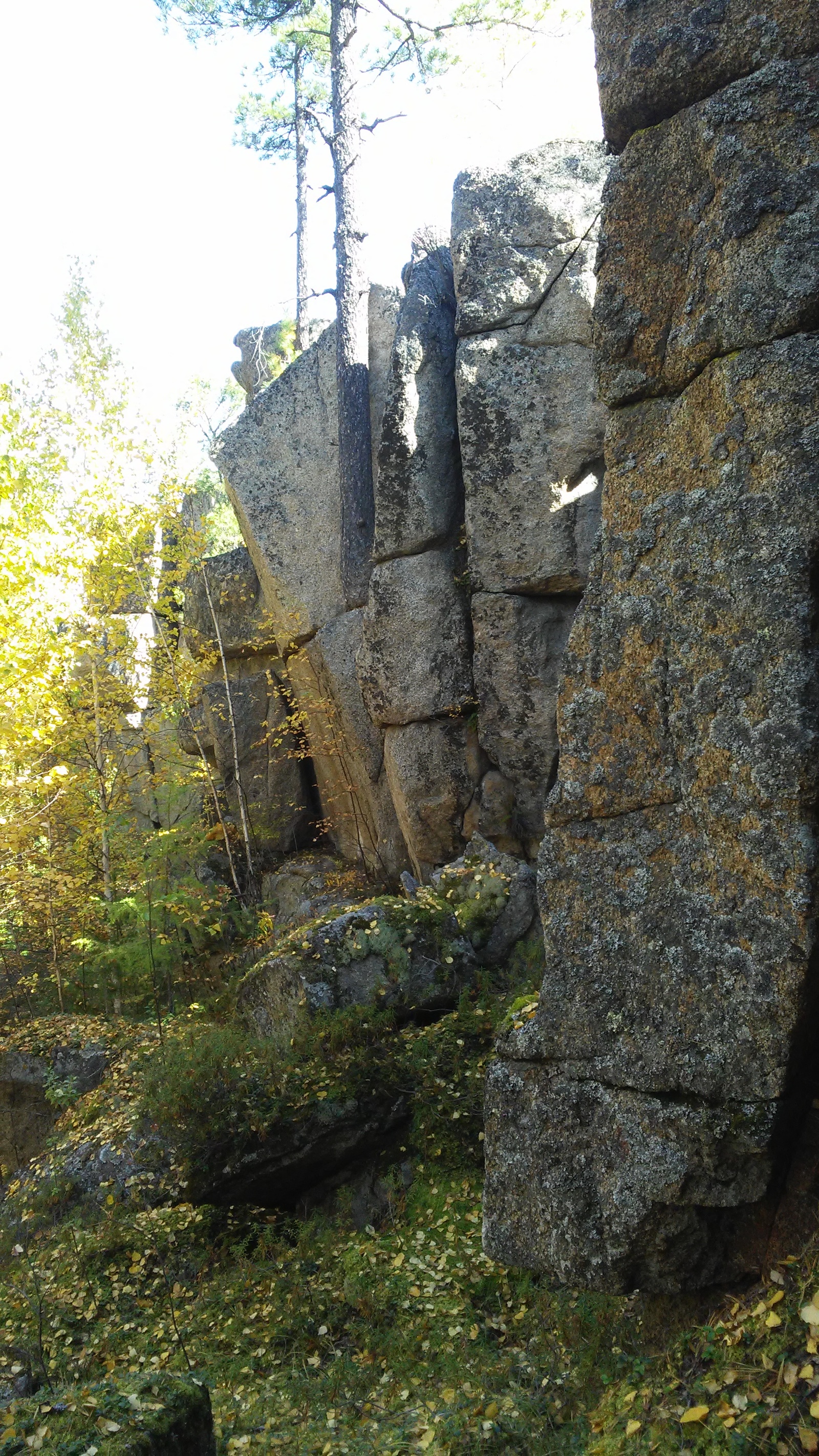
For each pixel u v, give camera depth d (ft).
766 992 11.55
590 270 27.50
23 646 35.24
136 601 45.57
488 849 27.71
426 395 30.55
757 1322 11.51
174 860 38.32
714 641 12.13
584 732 13.47
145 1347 17.97
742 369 11.88
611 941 13.06
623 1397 12.12
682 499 12.53
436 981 24.52
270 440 39.45
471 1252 18.51
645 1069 12.58
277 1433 14.16
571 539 27.73
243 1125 22.26
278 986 24.97
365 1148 22.41
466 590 30.37
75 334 39.96
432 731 30.45
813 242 11.46
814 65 11.68
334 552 38.50
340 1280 19.01
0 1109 29.53
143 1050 28.19
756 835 11.66
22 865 36.04
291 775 41.98
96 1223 21.99
